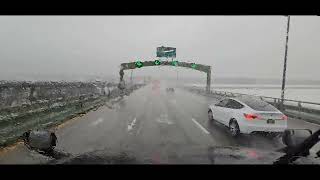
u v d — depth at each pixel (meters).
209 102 38.12
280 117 13.35
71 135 12.84
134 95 55.06
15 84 14.48
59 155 5.22
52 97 21.06
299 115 22.72
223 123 15.70
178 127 15.95
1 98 12.95
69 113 19.28
